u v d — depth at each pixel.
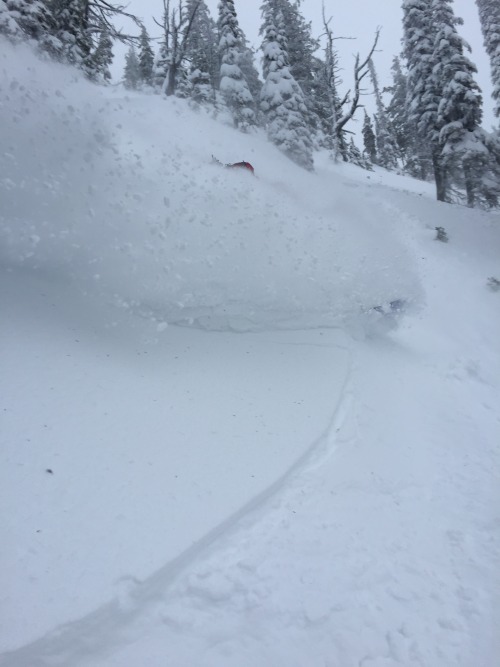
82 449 3.23
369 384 5.62
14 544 2.46
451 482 4.16
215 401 4.32
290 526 3.23
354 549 3.14
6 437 3.07
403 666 2.39
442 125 21.89
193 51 25.03
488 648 2.55
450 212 18.66
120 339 4.74
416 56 22.58
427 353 7.61
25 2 11.66
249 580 2.75
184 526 2.94
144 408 3.88
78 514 2.76
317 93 28.41
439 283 11.28
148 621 2.38
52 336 4.28
